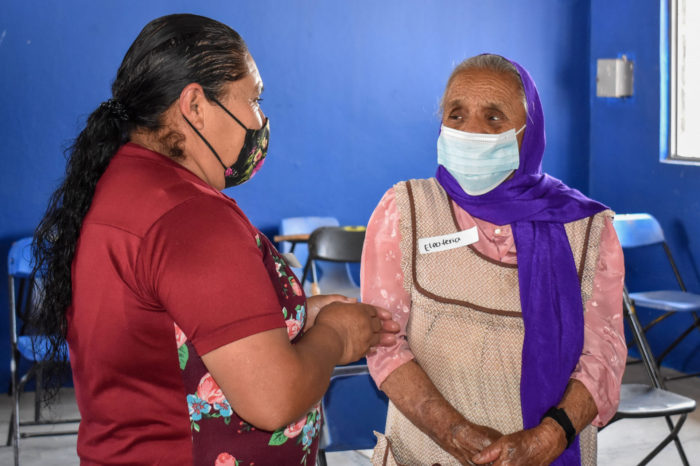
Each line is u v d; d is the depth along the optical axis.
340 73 5.01
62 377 1.14
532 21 5.43
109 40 4.48
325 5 4.92
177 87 1.04
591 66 5.56
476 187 1.53
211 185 1.11
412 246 1.55
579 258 1.52
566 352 1.46
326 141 5.04
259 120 1.13
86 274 1.02
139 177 1.03
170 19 1.07
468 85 1.56
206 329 0.94
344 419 2.02
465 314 1.50
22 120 4.35
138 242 0.98
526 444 1.39
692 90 4.93
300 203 5.02
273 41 4.84
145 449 1.04
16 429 3.36
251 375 0.94
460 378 1.50
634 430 3.84
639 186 5.20
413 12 5.12
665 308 4.22
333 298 1.34
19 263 3.68
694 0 4.87
